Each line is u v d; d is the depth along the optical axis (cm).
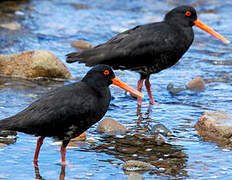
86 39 1931
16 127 898
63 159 956
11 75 1521
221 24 2125
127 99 1388
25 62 1520
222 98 1391
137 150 1023
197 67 1691
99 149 1026
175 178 893
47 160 967
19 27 1997
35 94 1359
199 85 1493
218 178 894
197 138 1094
